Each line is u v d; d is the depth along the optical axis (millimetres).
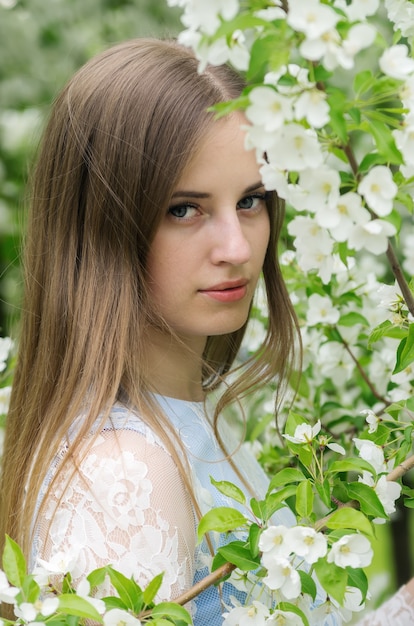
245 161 1323
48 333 1460
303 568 1380
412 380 1674
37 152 1570
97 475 1215
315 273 1916
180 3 1037
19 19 4180
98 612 1035
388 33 3129
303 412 1983
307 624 1146
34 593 1041
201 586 1172
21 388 1557
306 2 924
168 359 1490
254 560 1143
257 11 1015
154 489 1213
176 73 1353
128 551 1173
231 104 981
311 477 1242
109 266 1394
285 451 2006
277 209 1650
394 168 1438
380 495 1224
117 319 1365
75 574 1177
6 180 3770
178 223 1350
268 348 1717
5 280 3566
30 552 1307
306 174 1026
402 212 2896
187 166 1314
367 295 1992
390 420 1417
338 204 1027
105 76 1403
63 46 4117
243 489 1546
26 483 1420
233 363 1898
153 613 1082
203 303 1375
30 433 1449
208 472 1453
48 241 1493
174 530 1212
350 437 2012
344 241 1121
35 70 4180
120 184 1360
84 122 1406
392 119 1050
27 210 1805
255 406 2164
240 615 1166
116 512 1187
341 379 1990
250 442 2002
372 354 2057
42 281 1515
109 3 4156
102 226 1395
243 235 1373
